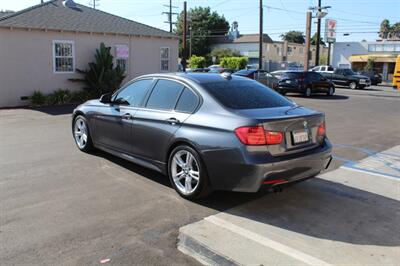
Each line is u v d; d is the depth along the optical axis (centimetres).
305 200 501
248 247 371
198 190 475
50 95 1655
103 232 400
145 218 437
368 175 617
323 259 353
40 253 356
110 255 355
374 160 719
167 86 548
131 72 2036
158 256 355
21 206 466
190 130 479
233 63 5397
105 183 554
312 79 2194
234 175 438
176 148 498
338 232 410
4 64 1546
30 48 1614
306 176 472
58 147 781
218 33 8031
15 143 823
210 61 6994
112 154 650
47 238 385
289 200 500
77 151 743
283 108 491
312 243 384
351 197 514
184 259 352
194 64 5453
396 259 356
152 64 2134
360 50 4903
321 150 484
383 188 554
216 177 455
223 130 445
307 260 350
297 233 405
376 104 1811
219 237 391
